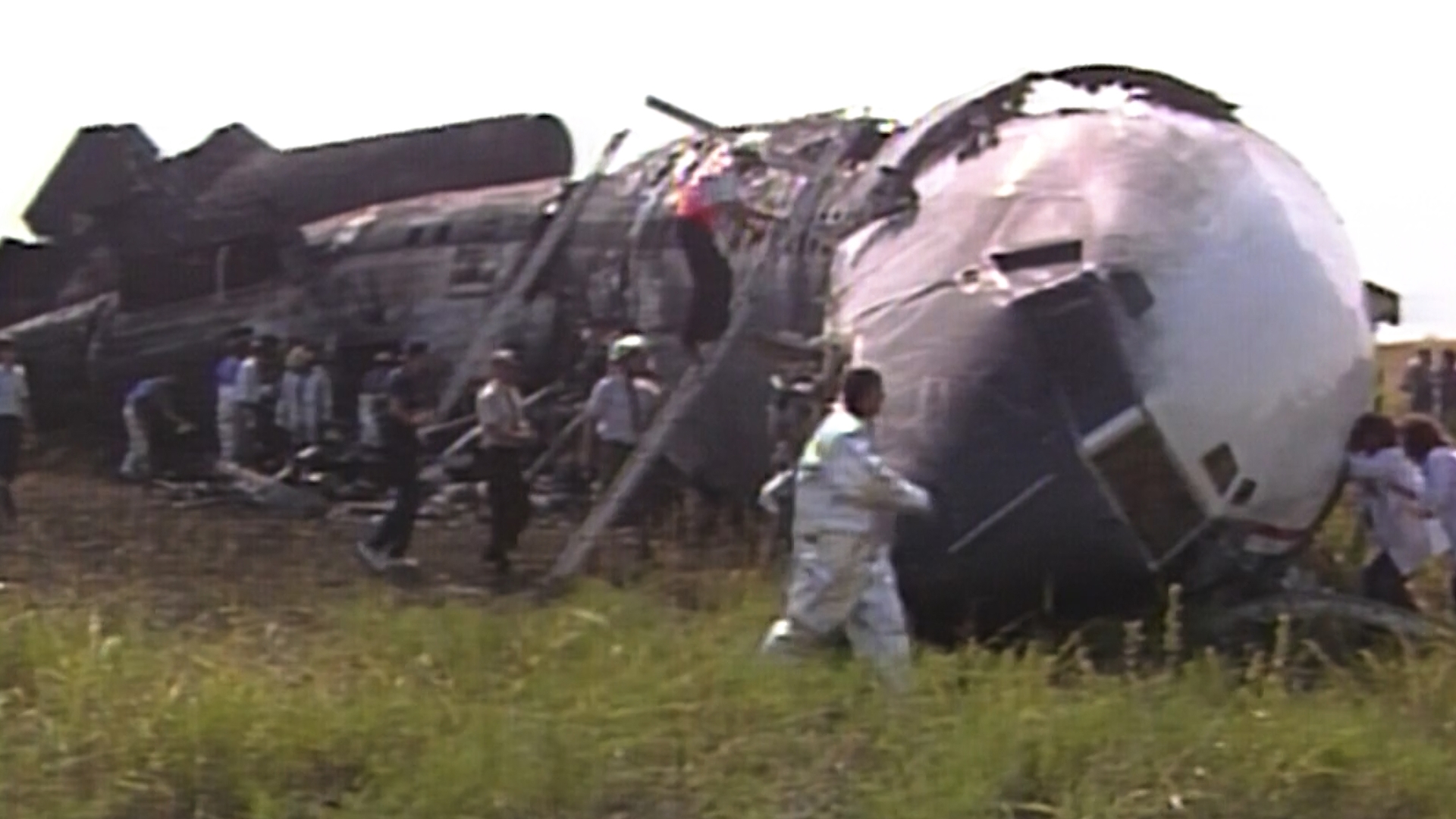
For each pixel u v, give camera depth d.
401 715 8.73
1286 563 12.59
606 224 18.16
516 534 15.43
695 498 15.20
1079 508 11.52
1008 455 11.60
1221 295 11.99
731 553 14.27
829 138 15.89
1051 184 12.53
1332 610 11.67
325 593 13.92
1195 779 8.27
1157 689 9.57
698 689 9.30
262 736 8.39
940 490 11.67
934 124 13.64
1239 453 11.95
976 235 12.56
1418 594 13.51
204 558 15.90
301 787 8.16
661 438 14.84
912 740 8.59
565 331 18.59
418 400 19.83
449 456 18.36
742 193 16.42
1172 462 11.73
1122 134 12.72
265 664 10.05
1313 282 12.40
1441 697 9.84
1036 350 11.73
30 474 22.08
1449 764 8.62
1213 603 12.05
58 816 7.83
